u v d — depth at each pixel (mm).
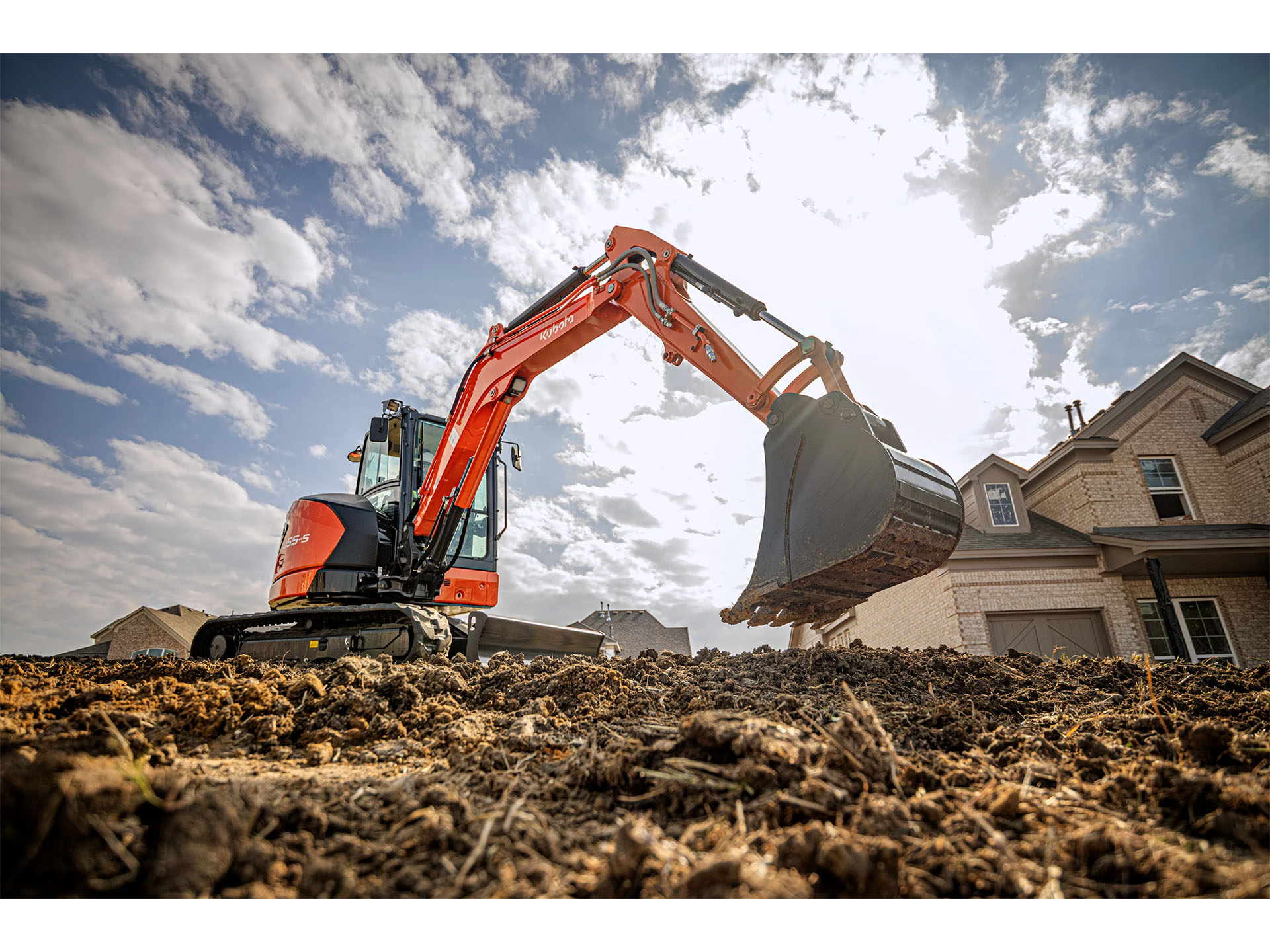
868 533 4703
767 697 4148
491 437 7355
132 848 1755
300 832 2135
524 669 5309
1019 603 13438
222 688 4172
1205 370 15727
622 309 6633
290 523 7855
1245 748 2746
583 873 1961
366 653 6777
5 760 1909
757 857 1903
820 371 5367
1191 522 14859
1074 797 2404
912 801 2311
